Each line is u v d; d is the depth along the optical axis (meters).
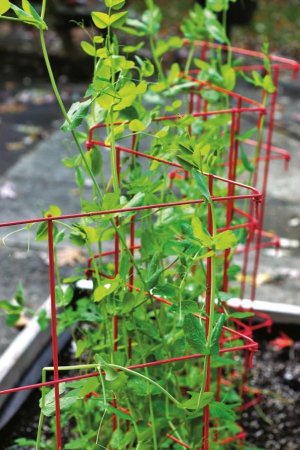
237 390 2.66
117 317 1.82
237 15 5.60
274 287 3.60
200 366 2.29
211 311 1.50
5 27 9.07
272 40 9.51
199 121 2.20
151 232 1.82
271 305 3.04
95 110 1.76
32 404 2.61
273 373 2.86
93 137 2.15
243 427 2.59
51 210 1.75
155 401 1.76
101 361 1.50
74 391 1.57
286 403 2.71
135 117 1.78
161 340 1.83
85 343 1.96
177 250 1.69
